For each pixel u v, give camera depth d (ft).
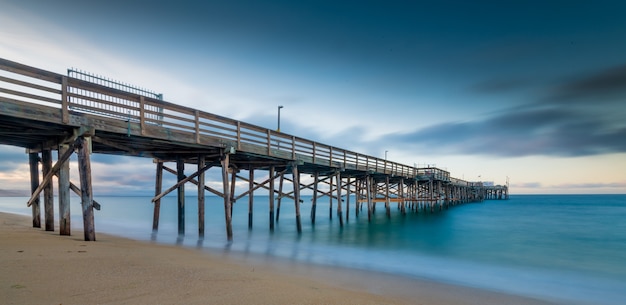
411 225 81.05
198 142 37.76
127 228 67.00
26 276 16.07
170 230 63.21
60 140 31.68
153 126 32.94
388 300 19.83
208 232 60.75
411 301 20.88
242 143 44.73
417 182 123.44
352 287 23.73
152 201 44.50
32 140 34.99
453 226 79.66
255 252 38.45
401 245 50.90
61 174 31.32
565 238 61.05
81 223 72.79
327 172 79.30
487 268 36.42
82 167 28.30
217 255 33.37
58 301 13.25
